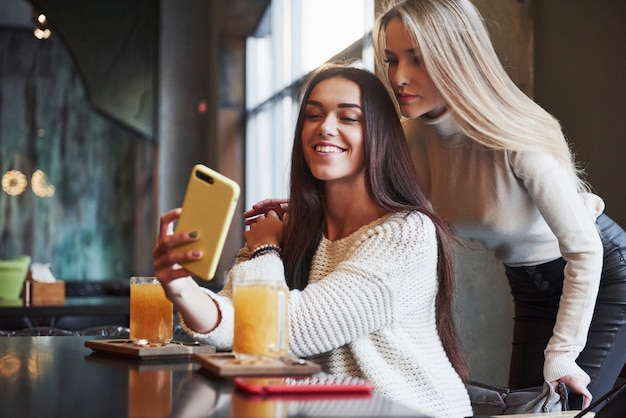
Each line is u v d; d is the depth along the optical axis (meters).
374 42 2.34
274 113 8.20
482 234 2.50
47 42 13.26
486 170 2.33
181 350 1.52
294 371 1.27
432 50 2.12
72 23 9.35
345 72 1.73
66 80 13.30
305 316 1.54
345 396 1.12
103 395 1.16
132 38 9.48
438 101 2.21
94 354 1.61
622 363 2.56
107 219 13.28
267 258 1.75
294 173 1.82
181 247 1.38
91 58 9.38
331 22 6.23
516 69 3.79
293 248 1.81
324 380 1.21
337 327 1.54
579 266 2.18
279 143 8.00
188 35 9.88
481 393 1.93
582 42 3.50
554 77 3.67
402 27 2.15
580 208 2.21
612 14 3.35
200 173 1.38
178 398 1.12
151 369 1.39
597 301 2.56
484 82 2.18
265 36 8.80
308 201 1.81
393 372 1.58
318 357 1.65
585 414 1.71
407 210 1.69
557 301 2.62
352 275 1.57
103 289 9.48
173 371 1.36
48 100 13.24
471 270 3.83
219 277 9.24
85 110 13.30
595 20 3.43
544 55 3.73
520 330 2.76
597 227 2.53
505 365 3.85
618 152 3.32
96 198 13.28
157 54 9.52
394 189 1.75
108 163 13.29
